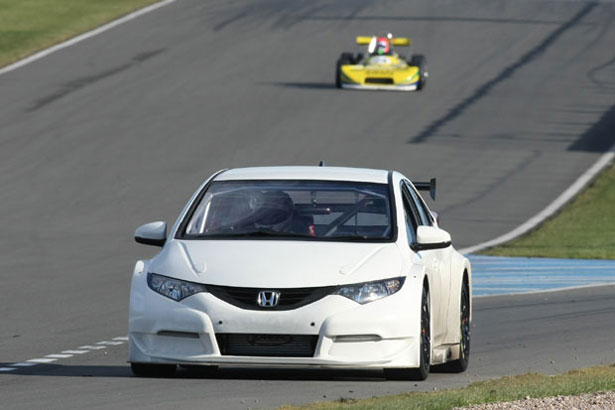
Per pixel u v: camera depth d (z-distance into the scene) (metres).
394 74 159.38
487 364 40.78
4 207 99.56
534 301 61.31
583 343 45.78
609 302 59.84
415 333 34.03
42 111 144.25
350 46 191.38
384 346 33.62
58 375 36.56
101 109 145.62
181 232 36.31
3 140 129.00
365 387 33.47
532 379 34.16
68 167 116.56
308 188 37.47
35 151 123.81
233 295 33.69
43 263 74.88
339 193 37.25
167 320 33.78
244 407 29.72
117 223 93.81
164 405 30.17
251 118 140.88
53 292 62.09
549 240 89.81
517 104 152.50
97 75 167.00
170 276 34.38
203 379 35.06
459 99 154.75
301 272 33.84
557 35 199.62
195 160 120.50
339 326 33.22
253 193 37.31
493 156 124.50
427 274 35.53
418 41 195.12
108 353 42.41
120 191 107.06
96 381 34.91
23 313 54.31
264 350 33.34
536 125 140.75
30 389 33.47
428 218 40.75
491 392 29.59
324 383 34.28
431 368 39.22
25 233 88.25
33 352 42.62
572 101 155.00
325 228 35.97
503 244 88.06
